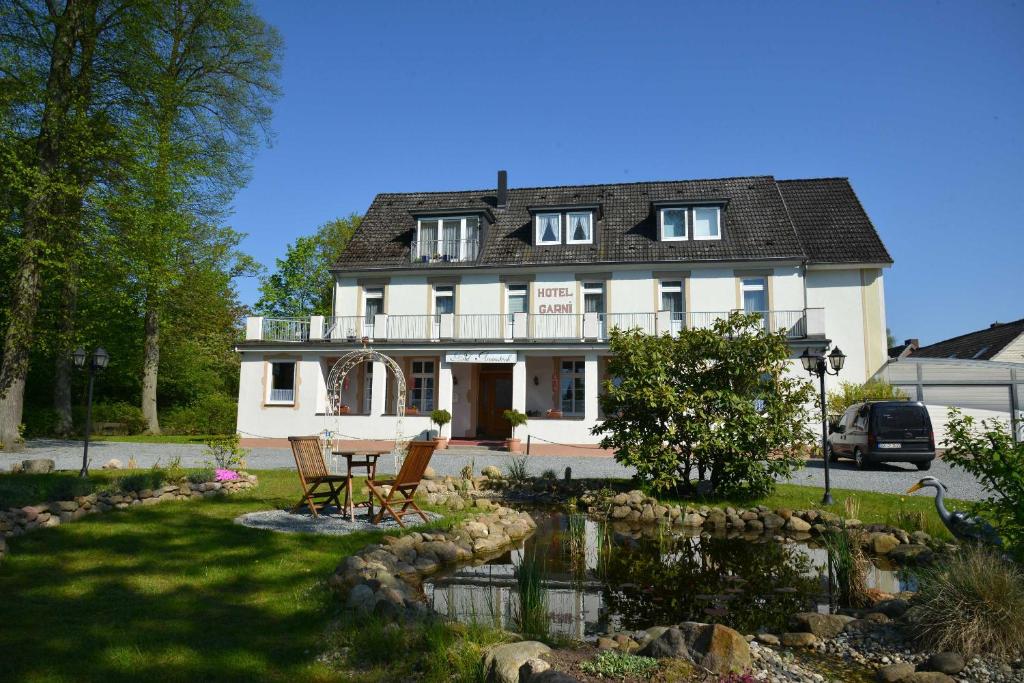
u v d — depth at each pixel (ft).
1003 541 19.97
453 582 23.21
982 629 15.08
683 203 86.99
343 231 154.92
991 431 22.81
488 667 13.55
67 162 66.33
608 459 68.44
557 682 11.78
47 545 23.98
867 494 41.91
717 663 13.88
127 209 67.56
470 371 89.61
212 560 22.74
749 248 84.17
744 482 40.88
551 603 21.47
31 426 81.46
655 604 21.36
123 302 71.97
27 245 61.93
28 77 64.44
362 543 25.98
